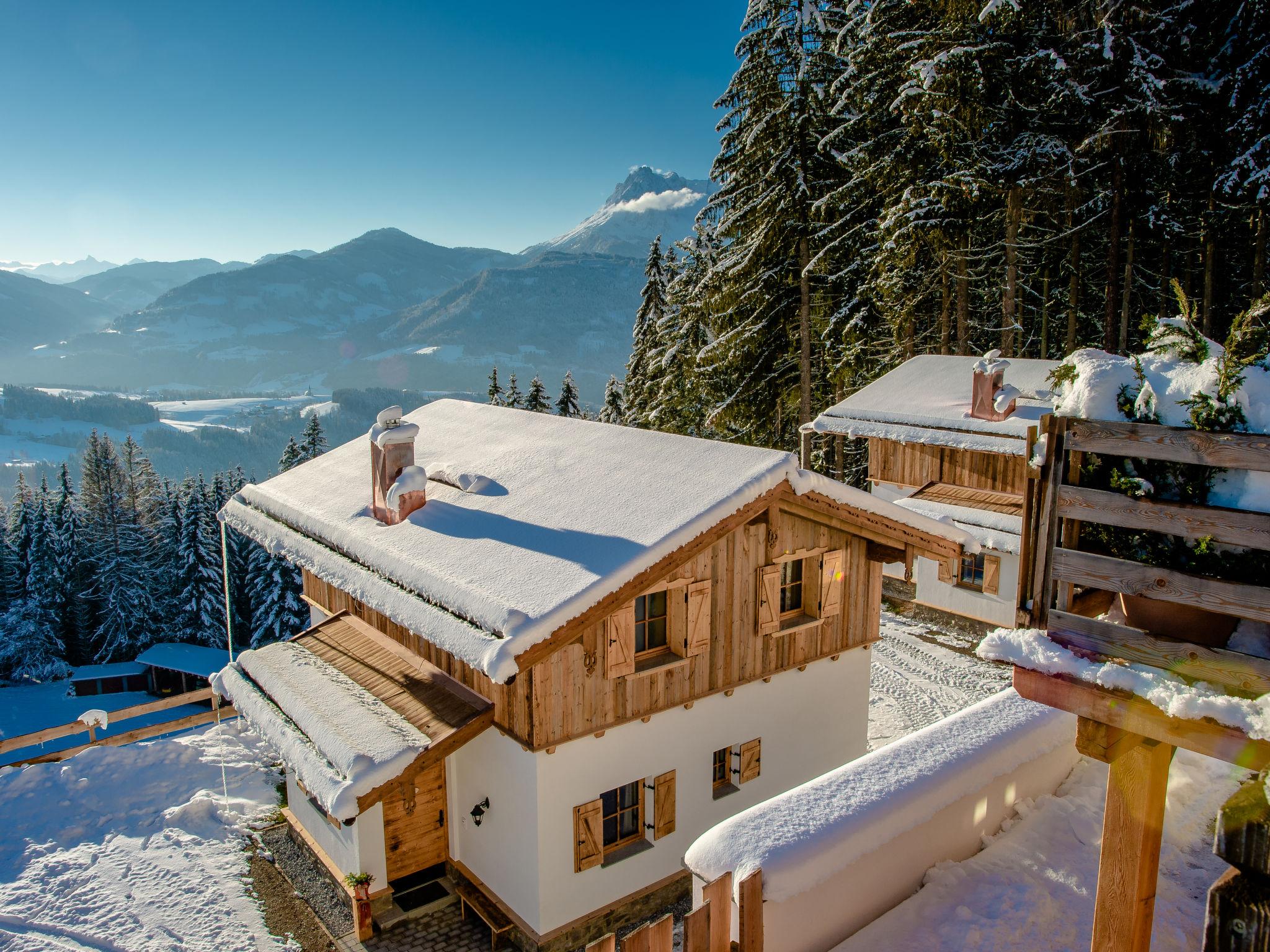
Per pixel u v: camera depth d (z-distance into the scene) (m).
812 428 22.52
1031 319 31.45
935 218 22.89
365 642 12.48
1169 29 20.17
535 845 9.40
